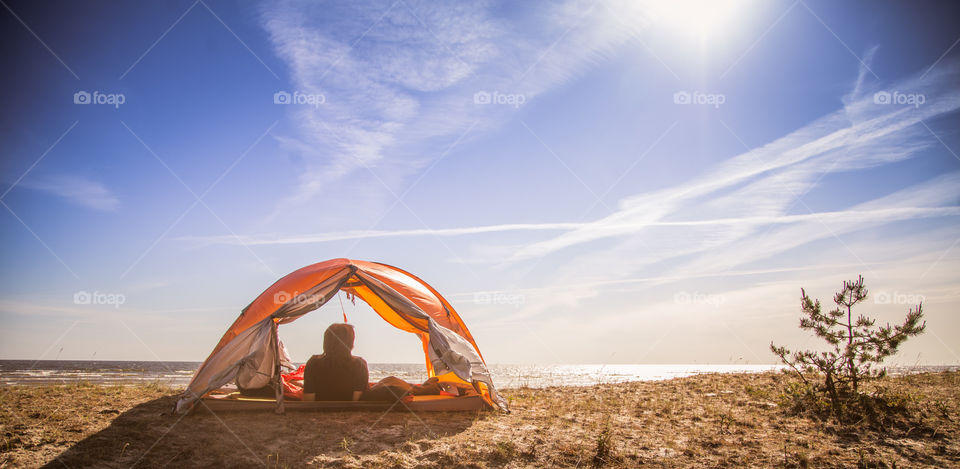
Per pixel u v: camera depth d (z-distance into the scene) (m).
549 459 5.95
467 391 9.16
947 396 9.54
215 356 7.53
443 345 8.18
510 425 7.61
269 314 7.86
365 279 8.52
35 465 4.99
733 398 10.50
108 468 5.04
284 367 10.26
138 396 9.17
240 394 8.46
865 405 8.27
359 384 8.22
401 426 7.25
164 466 5.18
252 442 6.12
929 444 6.57
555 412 8.86
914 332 8.45
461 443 6.43
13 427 6.22
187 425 6.79
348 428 6.96
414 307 8.50
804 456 5.96
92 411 7.47
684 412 8.95
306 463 5.46
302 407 7.88
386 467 5.46
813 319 9.19
